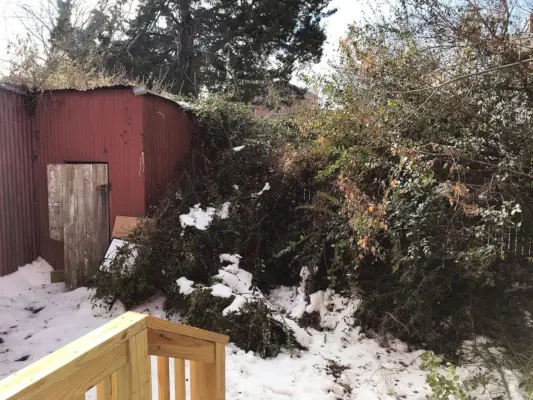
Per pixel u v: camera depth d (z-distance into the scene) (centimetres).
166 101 595
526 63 367
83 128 571
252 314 405
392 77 435
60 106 582
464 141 379
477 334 404
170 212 534
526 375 321
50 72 654
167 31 1725
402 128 417
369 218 389
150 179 554
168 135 603
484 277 392
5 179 562
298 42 1568
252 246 533
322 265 499
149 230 505
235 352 387
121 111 547
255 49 1465
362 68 456
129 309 475
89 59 869
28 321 454
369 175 441
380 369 369
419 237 386
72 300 511
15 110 573
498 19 378
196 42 1675
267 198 554
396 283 432
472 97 395
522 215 370
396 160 426
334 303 469
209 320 413
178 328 176
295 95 941
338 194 474
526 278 402
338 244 435
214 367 209
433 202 381
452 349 394
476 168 386
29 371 104
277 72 1281
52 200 589
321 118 476
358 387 343
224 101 686
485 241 366
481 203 367
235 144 683
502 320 401
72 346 121
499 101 389
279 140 599
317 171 497
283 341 409
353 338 429
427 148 399
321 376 356
